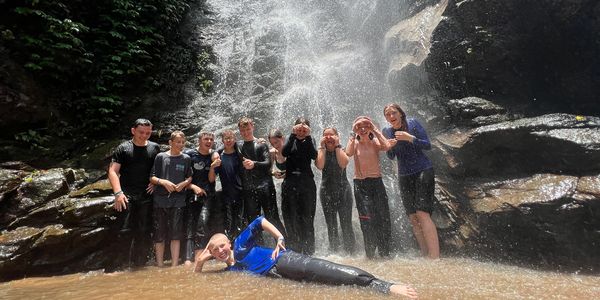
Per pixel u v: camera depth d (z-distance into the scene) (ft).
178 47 35.42
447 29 20.24
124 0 32.09
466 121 18.75
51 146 24.61
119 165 15.85
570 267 13.47
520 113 19.12
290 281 10.44
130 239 16.19
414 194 15.84
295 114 27.45
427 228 15.21
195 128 28.60
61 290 11.43
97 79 28.50
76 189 18.84
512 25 19.51
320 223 18.99
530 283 10.62
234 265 12.44
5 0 24.73
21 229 15.38
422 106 21.76
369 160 15.37
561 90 20.70
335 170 16.06
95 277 13.55
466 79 20.45
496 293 9.34
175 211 15.67
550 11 18.97
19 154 22.86
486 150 16.89
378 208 15.14
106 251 15.69
